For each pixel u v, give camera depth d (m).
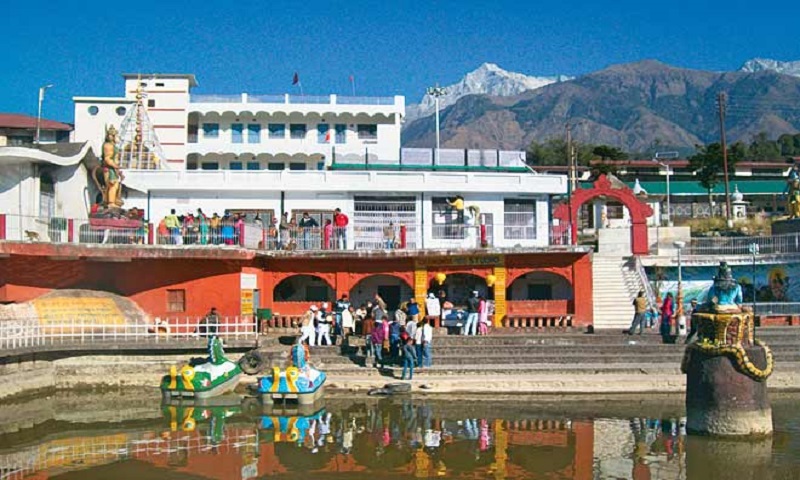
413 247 37.66
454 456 19.06
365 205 40.19
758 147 112.31
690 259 40.22
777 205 81.69
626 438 20.53
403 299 39.03
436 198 40.34
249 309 34.25
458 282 39.25
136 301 33.62
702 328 20.56
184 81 67.38
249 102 67.69
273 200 39.94
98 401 26.36
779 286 39.34
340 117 68.38
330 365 29.62
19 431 21.86
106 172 35.41
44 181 34.38
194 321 33.50
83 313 31.78
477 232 39.09
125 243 32.66
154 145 52.72
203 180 39.53
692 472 17.42
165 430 22.00
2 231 29.61
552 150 106.38
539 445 19.91
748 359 19.89
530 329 34.47
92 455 19.33
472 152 45.56
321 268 36.44
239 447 20.05
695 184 80.12
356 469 18.08
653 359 29.95
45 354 28.73
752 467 17.72
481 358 30.00
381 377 28.39
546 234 39.25
